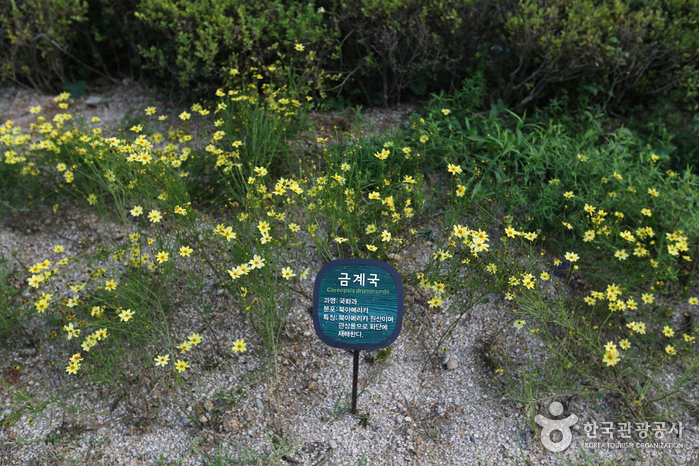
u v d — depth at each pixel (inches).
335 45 76.5
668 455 48.9
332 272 42.9
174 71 78.4
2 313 52.1
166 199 56.9
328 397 51.1
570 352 53.1
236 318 55.7
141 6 73.7
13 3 74.9
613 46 72.9
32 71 84.4
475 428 49.9
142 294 51.7
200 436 48.1
